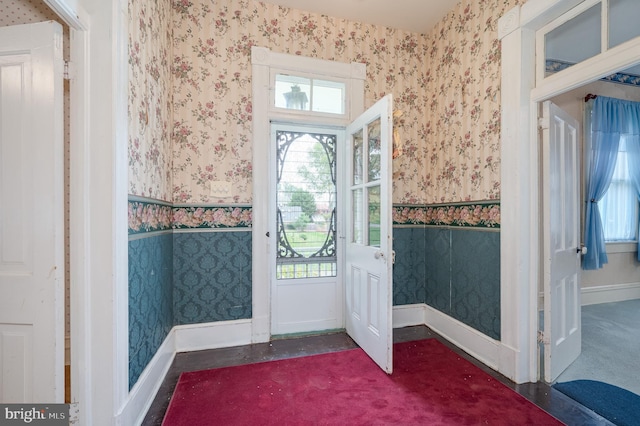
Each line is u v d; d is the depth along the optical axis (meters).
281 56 2.52
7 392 1.29
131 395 1.50
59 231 1.31
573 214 2.24
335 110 2.70
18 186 1.30
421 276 2.96
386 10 2.59
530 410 1.63
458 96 2.50
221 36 2.43
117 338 1.37
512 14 1.95
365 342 2.33
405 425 1.52
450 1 2.47
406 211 2.90
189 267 2.38
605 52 1.53
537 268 1.94
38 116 1.29
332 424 1.53
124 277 1.42
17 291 1.29
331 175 2.83
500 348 2.04
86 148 1.35
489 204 2.18
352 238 2.63
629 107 3.56
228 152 2.45
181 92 2.35
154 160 1.89
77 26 1.32
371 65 2.78
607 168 3.46
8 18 1.95
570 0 1.64
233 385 1.88
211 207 2.41
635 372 2.04
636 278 3.72
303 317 2.76
